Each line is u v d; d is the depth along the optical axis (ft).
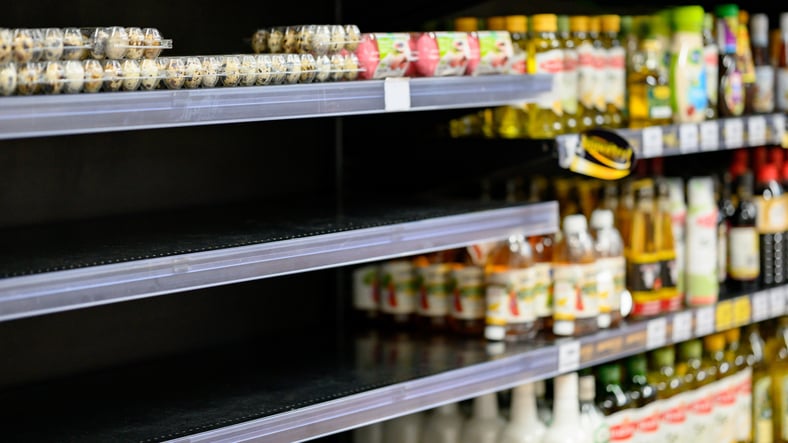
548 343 9.89
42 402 8.35
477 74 9.40
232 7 10.06
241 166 10.29
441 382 8.91
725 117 12.09
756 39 12.91
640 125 11.04
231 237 8.04
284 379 8.86
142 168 9.55
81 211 9.18
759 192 12.83
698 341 12.00
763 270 12.81
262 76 7.63
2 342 8.70
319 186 11.01
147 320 9.60
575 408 9.86
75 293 6.86
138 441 7.38
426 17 11.03
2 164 8.68
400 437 9.82
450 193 10.46
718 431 12.10
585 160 9.70
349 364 9.29
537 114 10.28
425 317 10.37
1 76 6.46
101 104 6.76
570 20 10.64
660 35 11.50
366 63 8.54
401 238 8.63
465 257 10.27
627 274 11.10
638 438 11.06
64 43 6.82
